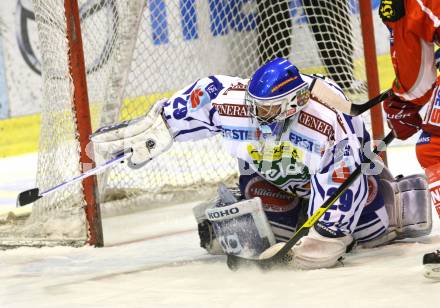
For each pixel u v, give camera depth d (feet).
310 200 31.40
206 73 57.00
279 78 29.40
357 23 53.78
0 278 34.24
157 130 34.14
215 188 52.26
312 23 56.03
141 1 49.14
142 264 35.35
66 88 42.32
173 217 46.60
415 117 29.91
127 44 49.34
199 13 56.18
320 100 30.73
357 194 31.14
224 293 28.53
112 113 49.34
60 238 41.73
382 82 76.74
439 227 38.60
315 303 26.23
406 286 27.37
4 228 45.11
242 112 31.48
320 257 30.94
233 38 58.08
